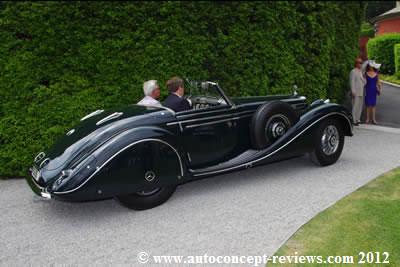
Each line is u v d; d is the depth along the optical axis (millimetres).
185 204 4867
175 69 6805
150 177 4434
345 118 6016
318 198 4836
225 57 7340
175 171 4613
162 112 4746
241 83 7586
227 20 7215
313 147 5797
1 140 6062
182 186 5531
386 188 5047
